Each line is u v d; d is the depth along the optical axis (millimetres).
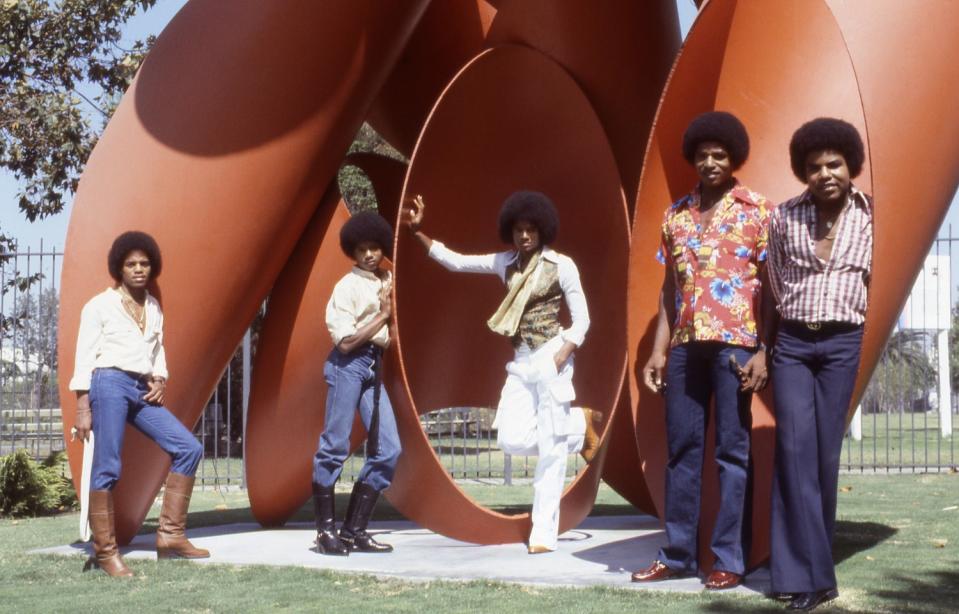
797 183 5027
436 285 6496
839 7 4453
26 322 12453
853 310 4051
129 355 5133
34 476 8641
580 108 5977
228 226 5711
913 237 4430
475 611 3877
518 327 5488
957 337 29141
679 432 4492
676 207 4621
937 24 4492
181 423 5965
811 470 4031
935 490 9234
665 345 4652
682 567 4512
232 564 5168
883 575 4555
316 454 5531
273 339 6301
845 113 4934
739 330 4379
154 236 5629
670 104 4922
